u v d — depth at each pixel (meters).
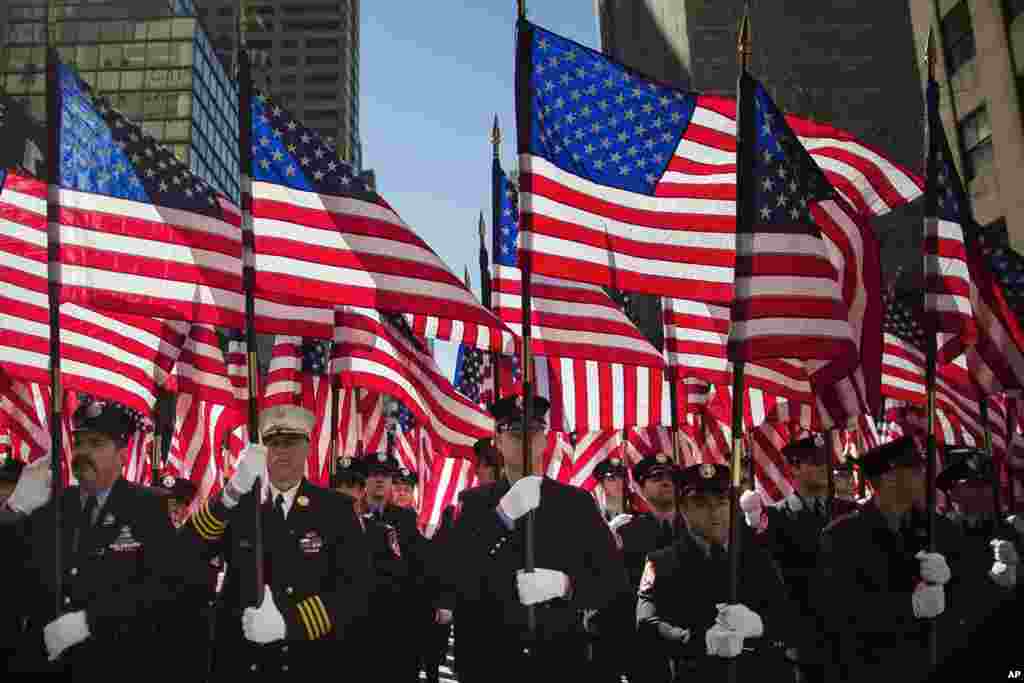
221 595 5.00
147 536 5.14
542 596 4.86
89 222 6.15
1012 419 8.33
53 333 5.47
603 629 7.25
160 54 77.00
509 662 5.05
